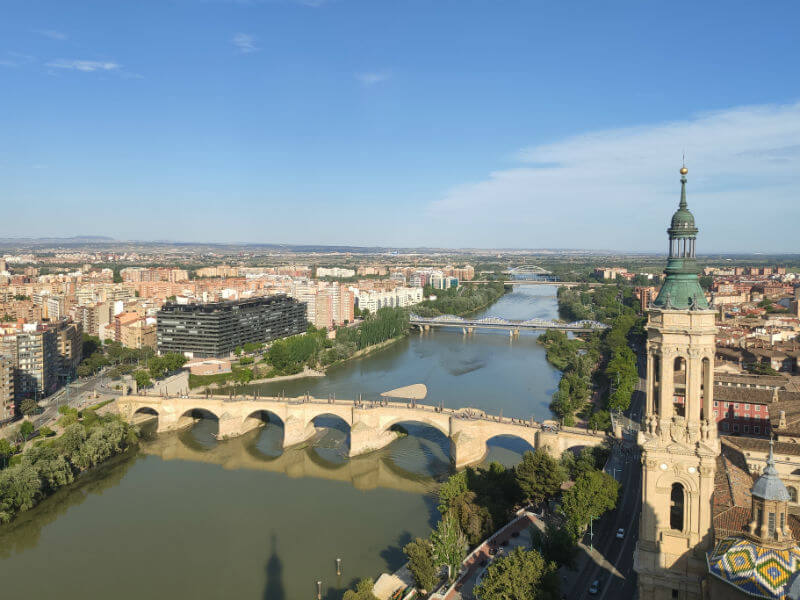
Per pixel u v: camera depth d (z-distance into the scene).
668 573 101.50
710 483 98.75
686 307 98.62
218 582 178.25
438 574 166.38
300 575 181.25
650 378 103.88
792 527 116.00
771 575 84.81
